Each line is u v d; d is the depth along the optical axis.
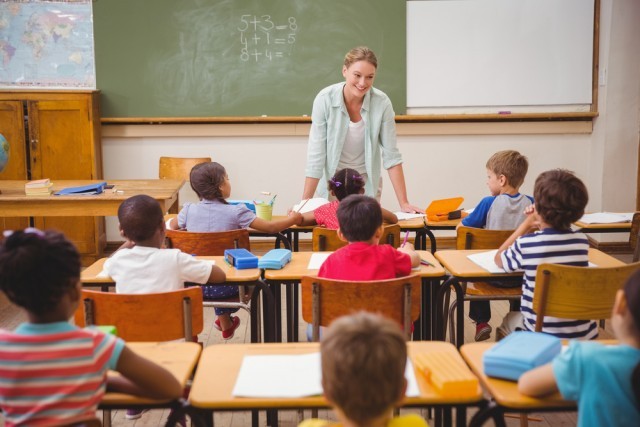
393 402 1.17
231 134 5.51
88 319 2.12
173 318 2.11
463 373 1.53
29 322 1.44
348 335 1.17
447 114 5.46
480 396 1.49
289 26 5.34
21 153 5.11
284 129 5.51
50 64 5.32
